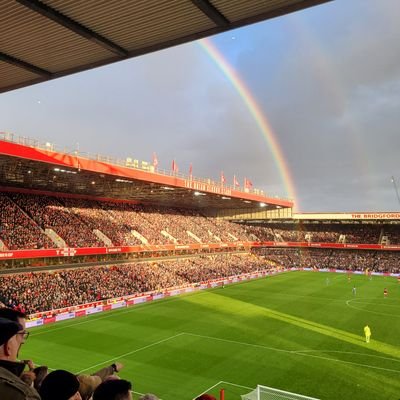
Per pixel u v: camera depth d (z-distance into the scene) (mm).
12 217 49031
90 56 13211
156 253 67750
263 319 40875
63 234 52375
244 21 10859
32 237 47125
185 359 27828
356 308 46844
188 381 23750
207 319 40781
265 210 100062
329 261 93750
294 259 97000
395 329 36438
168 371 25438
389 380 23688
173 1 10016
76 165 41406
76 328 36719
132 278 55531
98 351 29672
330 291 60344
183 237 74938
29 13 10664
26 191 56906
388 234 94125
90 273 52375
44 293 42688
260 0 9875
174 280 60719
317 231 104000
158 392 22156
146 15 10711
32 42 12266
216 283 65688
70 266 51719
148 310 45375
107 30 11531
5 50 12773
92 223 59969
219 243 80625
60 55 13109
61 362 27172
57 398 3953
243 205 93188
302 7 10078
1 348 3512
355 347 30594
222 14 10578
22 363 3656
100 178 49312
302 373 25000
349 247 90438
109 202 72188
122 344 31562
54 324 38094
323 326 37781
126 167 48000
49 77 14789
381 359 27625
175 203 85188
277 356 28469
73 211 61031
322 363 26875
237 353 29234
